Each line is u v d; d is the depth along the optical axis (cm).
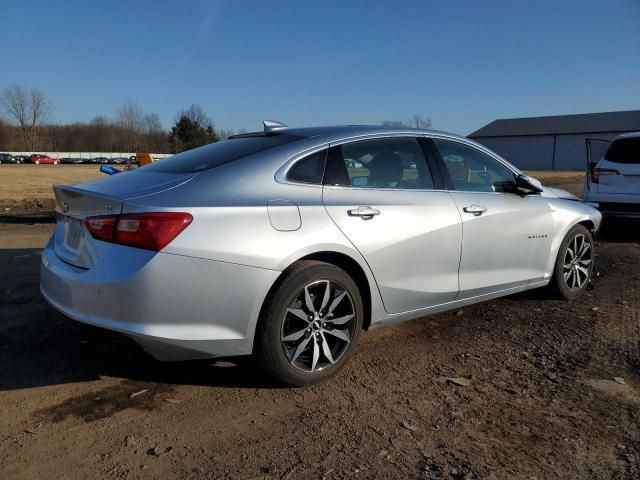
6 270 598
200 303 287
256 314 302
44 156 8425
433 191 390
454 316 468
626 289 561
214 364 358
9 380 329
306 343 321
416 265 369
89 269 293
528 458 257
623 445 269
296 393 320
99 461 250
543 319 460
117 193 299
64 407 299
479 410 303
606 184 855
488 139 7225
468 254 402
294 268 312
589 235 523
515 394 322
